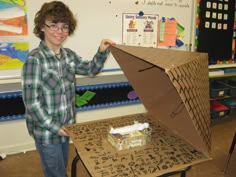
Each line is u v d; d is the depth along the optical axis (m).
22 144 2.38
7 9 1.93
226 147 2.59
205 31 2.77
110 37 2.34
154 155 1.01
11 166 2.16
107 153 1.02
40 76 1.14
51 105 1.22
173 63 0.89
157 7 2.47
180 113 1.07
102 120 1.33
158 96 1.22
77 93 2.43
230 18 2.88
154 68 1.08
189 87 0.87
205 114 0.99
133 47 1.17
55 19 1.12
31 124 1.27
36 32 1.22
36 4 2.02
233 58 3.04
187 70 0.90
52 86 1.20
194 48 2.77
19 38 2.03
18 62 2.07
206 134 0.99
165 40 2.60
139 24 2.43
